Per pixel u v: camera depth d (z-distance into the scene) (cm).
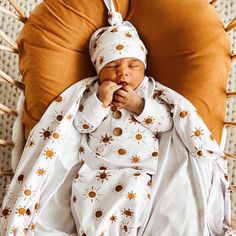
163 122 133
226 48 140
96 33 141
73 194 131
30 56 139
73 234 129
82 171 133
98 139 135
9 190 132
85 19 141
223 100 138
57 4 141
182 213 127
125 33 138
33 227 127
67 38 140
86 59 144
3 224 130
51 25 140
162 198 129
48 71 138
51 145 132
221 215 132
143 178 130
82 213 127
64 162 134
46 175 131
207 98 136
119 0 143
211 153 134
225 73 139
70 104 136
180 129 133
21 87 144
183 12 140
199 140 132
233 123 138
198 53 137
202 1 142
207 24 139
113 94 135
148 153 133
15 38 183
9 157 173
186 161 133
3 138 175
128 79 134
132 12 144
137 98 133
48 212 131
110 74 135
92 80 141
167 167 134
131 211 126
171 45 140
